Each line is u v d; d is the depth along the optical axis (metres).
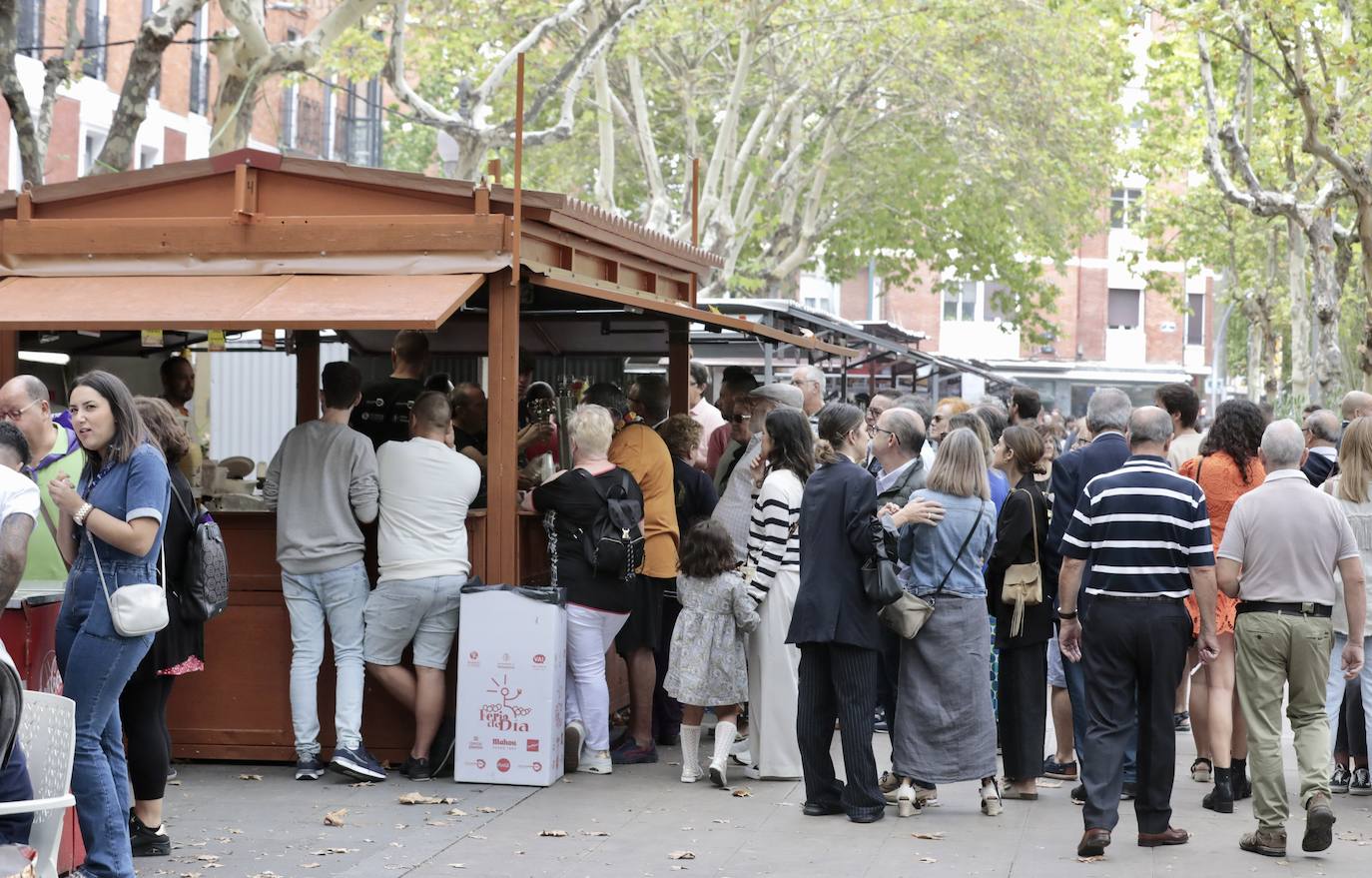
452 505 8.91
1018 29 29.44
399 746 9.20
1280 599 7.66
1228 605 8.62
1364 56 18.62
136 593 6.29
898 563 8.34
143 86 14.46
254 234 9.06
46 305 8.67
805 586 8.12
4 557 5.59
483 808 8.25
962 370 27.48
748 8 24.03
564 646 9.05
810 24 25.81
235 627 9.23
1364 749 9.24
